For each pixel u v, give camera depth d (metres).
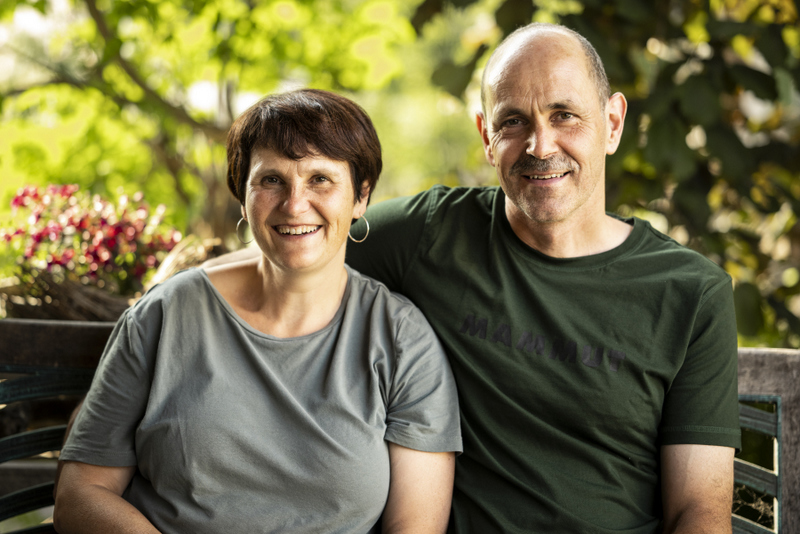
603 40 2.96
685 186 3.12
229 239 5.58
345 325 1.55
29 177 5.65
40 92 5.64
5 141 5.62
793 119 3.81
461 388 1.61
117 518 1.40
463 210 1.74
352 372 1.53
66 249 2.25
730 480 1.56
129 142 6.07
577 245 1.65
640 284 1.61
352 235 1.77
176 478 1.43
